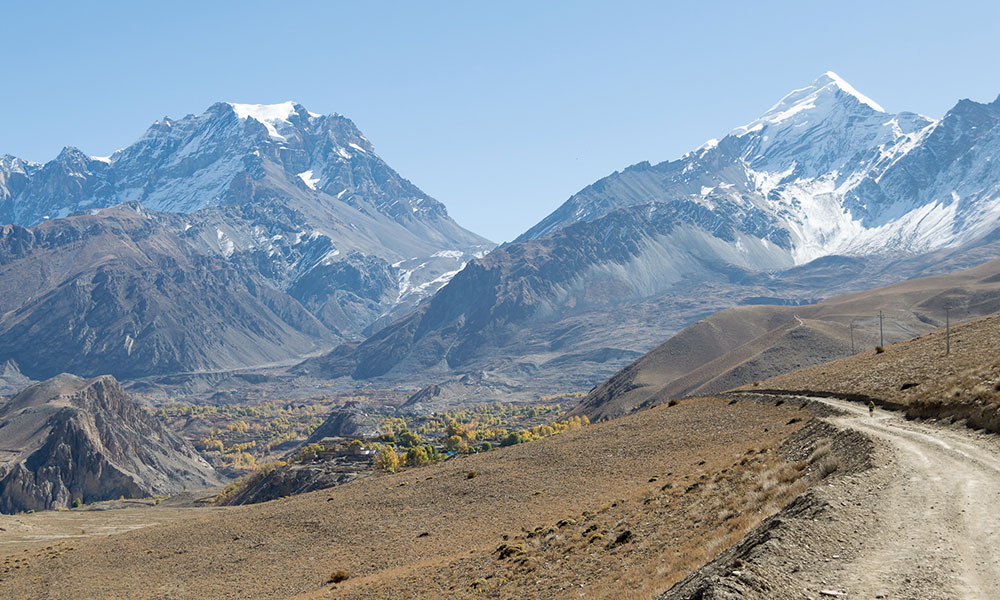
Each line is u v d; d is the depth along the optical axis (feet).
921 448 126.31
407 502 313.94
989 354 194.80
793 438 183.52
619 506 184.03
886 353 302.04
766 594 64.85
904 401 187.01
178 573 285.64
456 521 262.06
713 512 132.57
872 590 66.49
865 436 141.18
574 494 245.04
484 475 321.73
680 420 313.53
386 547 252.42
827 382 274.98
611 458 282.97
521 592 129.90
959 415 150.92
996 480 101.09
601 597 102.73
